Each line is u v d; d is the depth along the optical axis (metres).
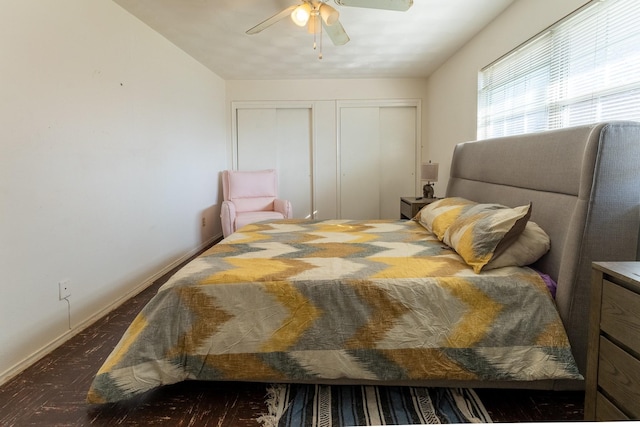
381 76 5.10
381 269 1.68
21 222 1.88
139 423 1.46
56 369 1.87
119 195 2.77
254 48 3.84
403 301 1.54
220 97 5.11
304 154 5.38
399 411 1.51
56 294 2.12
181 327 1.55
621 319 1.10
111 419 1.48
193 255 4.19
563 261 1.54
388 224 2.96
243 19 3.06
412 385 1.60
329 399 1.60
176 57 3.77
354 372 1.54
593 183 1.46
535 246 1.69
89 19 2.41
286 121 5.35
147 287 3.14
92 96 2.44
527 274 1.60
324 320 1.55
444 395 1.61
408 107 5.28
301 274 1.63
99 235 2.52
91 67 2.43
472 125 3.64
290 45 3.74
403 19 3.10
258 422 1.46
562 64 2.35
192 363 1.55
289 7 2.62
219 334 1.55
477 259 1.66
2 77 1.76
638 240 1.51
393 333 1.53
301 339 1.55
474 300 1.53
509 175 2.31
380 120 5.30
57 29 2.12
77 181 2.30
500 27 3.04
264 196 4.90
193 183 4.25
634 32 1.80
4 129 1.78
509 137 2.40
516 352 1.48
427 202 3.79
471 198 2.92
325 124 5.27
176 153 3.79
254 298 1.57
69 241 2.23
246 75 5.01
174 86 3.73
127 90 2.87
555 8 2.34
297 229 2.77
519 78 2.85
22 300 1.88
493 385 1.56
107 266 2.61
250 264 1.78
